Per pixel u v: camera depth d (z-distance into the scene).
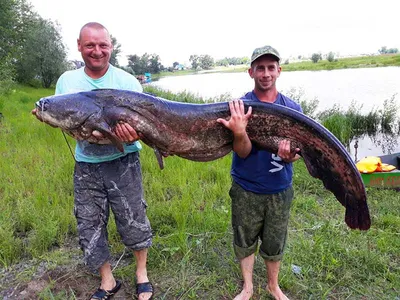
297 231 4.23
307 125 2.80
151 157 6.71
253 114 2.85
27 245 4.03
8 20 35.59
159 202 4.85
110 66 3.09
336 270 3.52
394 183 5.62
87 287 3.38
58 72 41.06
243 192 3.00
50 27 40.66
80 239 3.16
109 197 3.19
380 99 20.23
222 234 4.07
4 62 27.05
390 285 3.31
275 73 2.83
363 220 2.74
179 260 3.71
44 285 3.38
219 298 3.21
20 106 16.05
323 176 2.87
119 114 2.81
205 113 2.96
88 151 3.04
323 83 31.78
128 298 3.25
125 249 3.93
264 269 3.59
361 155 9.94
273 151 2.89
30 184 5.56
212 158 3.11
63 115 2.82
